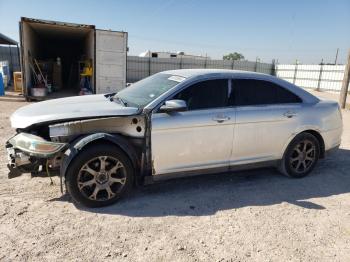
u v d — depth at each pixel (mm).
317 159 5055
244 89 4383
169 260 2801
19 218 3365
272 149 4605
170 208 3770
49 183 4285
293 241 3211
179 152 3945
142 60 31469
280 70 36312
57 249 2869
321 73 31016
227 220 3555
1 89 14633
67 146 3506
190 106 3996
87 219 3418
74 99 4594
